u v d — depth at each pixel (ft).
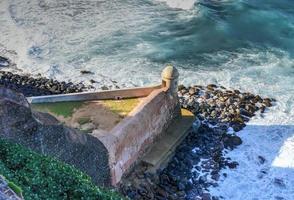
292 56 108.78
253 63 106.52
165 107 79.25
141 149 74.33
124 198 64.44
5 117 59.52
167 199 71.05
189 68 105.60
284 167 79.00
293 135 85.46
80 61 109.09
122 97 81.05
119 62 108.27
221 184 75.66
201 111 90.68
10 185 44.60
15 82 100.07
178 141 79.82
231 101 93.25
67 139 64.59
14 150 56.29
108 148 67.26
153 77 102.32
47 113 69.87
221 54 110.52
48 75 104.06
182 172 76.69
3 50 114.21
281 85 98.94
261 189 75.31
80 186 55.72
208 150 81.35
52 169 56.03
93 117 76.13
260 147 82.89
